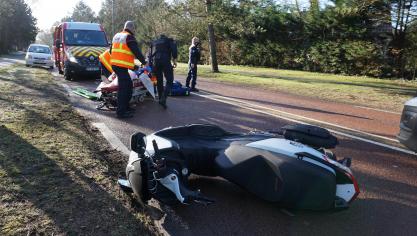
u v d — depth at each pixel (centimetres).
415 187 510
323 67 2802
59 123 748
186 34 3809
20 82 1343
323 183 373
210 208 429
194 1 2312
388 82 2078
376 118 993
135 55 862
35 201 402
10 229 345
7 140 597
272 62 3228
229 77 2070
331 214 423
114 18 6925
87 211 391
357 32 2581
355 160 616
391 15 2391
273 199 389
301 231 385
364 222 409
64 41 1666
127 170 419
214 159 448
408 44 2372
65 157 539
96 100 1084
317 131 452
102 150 602
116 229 362
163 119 875
